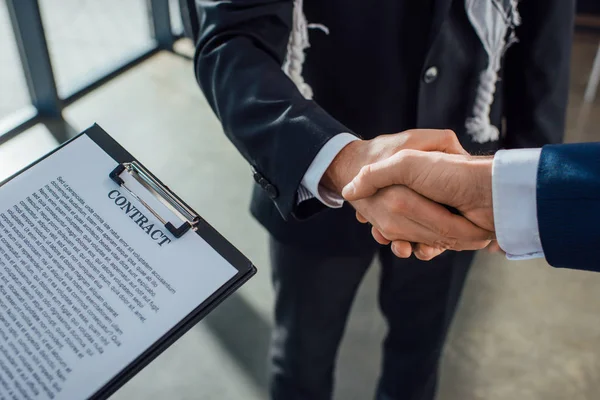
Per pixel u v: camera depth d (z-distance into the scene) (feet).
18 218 2.20
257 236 6.86
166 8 8.89
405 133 2.77
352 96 3.48
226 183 7.43
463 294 6.43
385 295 4.39
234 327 6.00
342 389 5.65
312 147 2.77
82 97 8.45
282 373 4.55
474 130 3.61
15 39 7.52
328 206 2.96
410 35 3.31
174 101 8.54
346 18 3.26
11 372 1.95
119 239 2.17
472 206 2.54
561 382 5.74
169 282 2.10
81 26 8.98
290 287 4.13
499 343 6.02
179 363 5.70
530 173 2.37
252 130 2.91
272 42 3.12
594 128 8.41
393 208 2.67
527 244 2.45
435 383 4.82
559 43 3.48
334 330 4.36
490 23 3.28
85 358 1.98
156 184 2.27
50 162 2.31
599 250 2.26
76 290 2.08
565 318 6.26
